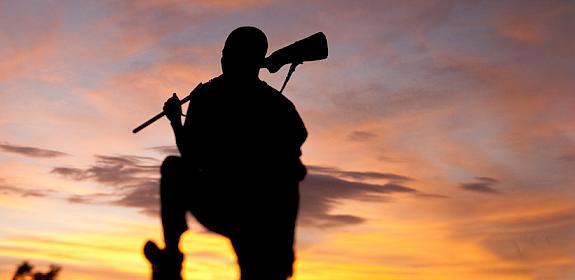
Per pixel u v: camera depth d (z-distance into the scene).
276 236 6.11
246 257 6.11
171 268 5.84
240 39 6.34
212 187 6.11
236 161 6.16
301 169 6.26
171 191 5.94
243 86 6.32
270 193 6.14
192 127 6.28
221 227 6.15
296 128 6.30
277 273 6.10
